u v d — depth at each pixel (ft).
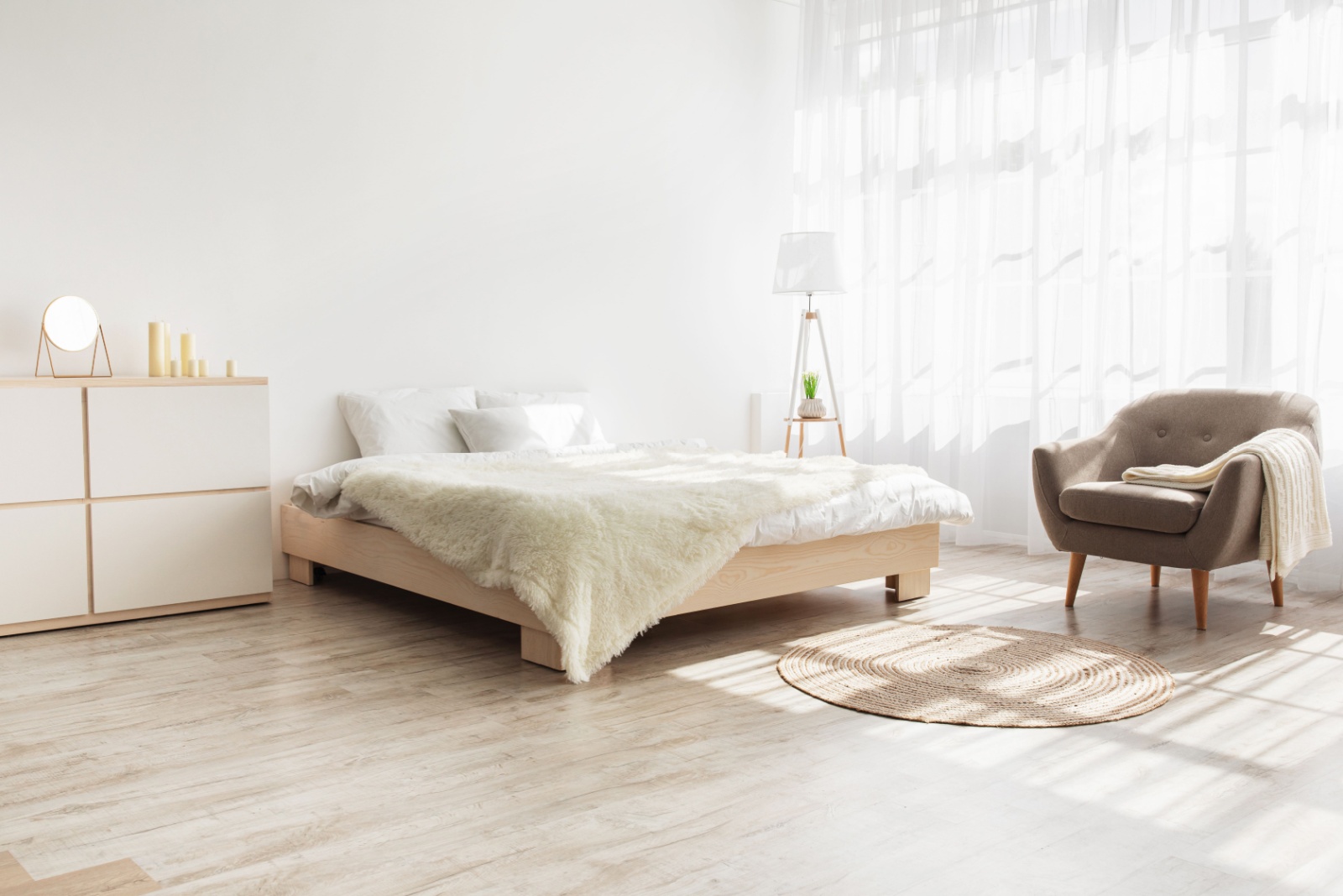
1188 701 9.36
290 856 6.44
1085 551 12.62
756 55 19.54
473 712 9.00
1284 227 13.88
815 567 11.92
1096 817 6.98
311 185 14.52
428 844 6.59
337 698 9.37
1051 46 16.14
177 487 12.36
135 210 13.16
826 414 18.48
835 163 19.16
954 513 13.15
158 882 6.13
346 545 12.91
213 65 13.62
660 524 10.32
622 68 17.67
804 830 6.78
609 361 17.90
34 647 11.06
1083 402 15.97
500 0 16.17
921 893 5.99
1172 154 14.88
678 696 9.42
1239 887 6.08
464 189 15.98
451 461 13.64
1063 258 16.11
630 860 6.37
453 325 16.01
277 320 14.34
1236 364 14.33
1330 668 10.36
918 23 17.85
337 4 14.58
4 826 6.85
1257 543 11.97
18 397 11.29
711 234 19.12
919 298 17.88
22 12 12.26
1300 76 13.64
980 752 8.13
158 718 8.87
